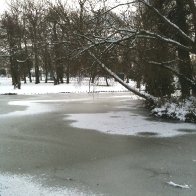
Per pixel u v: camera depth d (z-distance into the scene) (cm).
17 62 4750
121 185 898
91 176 968
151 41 1930
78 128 1664
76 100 3062
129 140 1402
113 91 4216
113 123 1772
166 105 1986
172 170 1017
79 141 1395
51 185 900
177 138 1430
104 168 1042
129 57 1938
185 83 2089
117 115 2047
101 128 1648
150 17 1911
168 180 934
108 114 2094
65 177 962
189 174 981
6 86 5284
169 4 2080
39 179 946
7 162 1112
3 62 5972
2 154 1212
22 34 4522
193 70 2094
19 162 1110
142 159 1134
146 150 1247
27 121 1892
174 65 2112
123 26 1878
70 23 1977
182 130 1586
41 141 1409
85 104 2700
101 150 1252
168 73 2105
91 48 1989
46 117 2023
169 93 2256
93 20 1906
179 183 911
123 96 3459
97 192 852
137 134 1510
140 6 1905
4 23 4797
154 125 1703
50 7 2112
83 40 1981
